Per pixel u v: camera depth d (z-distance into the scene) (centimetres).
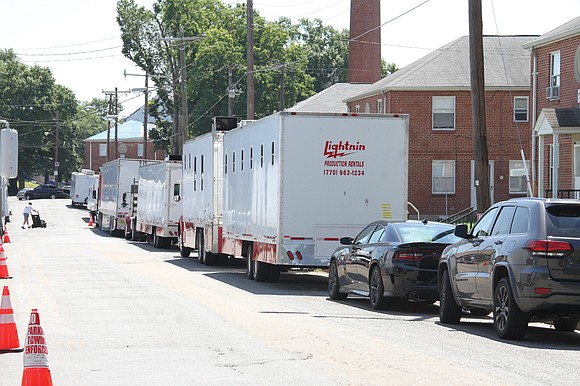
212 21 11819
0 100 15950
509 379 1397
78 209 12412
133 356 1638
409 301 2803
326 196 3039
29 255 4791
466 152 7081
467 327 2106
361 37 9781
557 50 5119
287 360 1580
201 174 4338
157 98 12531
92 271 3738
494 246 1917
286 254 3012
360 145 3064
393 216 3077
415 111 7100
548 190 4716
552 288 1745
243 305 2509
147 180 6141
